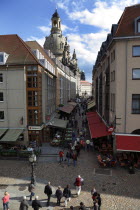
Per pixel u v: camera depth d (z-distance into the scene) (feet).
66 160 68.95
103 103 104.22
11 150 71.26
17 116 85.81
